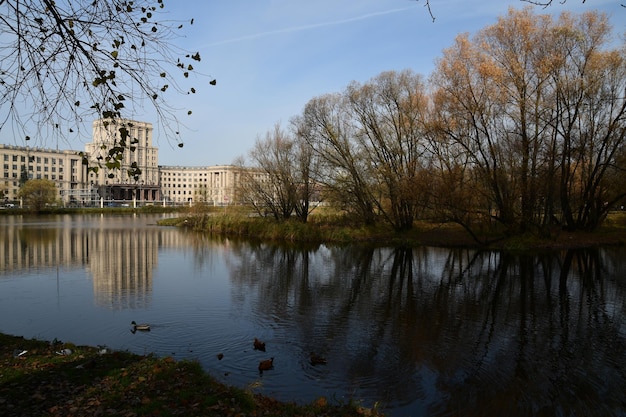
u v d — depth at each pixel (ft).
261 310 47.32
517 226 105.81
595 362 33.99
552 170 98.48
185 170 517.14
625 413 26.22
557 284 63.57
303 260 85.46
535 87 95.66
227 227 148.25
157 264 78.59
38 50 19.24
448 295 56.18
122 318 43.39
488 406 26.68
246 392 23.63
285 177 144.05
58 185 384.27
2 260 81.20
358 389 28.32
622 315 47.26
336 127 126.00
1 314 44.50
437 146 106.93
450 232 121.08
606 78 102.68
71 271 70.18
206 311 46.44
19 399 20.71
